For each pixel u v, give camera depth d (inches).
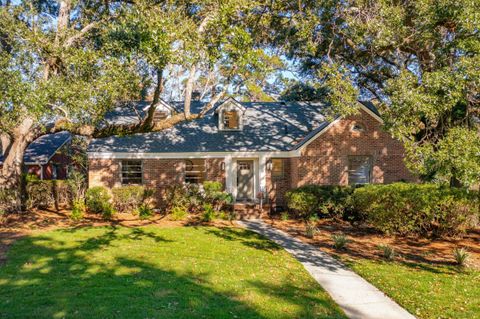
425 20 408.8
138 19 366.3
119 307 255.1
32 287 293.3
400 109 333.1
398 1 489.7
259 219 701.9
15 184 669.3
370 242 505.4
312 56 778.2
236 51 377.7
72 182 762.2
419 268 382.0
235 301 276.4
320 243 499.5
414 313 268.2
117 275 330.6
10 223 590.6
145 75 469.1
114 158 776.3
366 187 601.0
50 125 565.9
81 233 521.0
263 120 892.6
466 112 399.5
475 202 499.2
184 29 370.3
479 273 363.9
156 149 782.5
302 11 568.7
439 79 322.0
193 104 952.3
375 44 497.0
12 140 672.4
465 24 329.1
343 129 749.9
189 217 695.1
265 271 362.6
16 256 391.5
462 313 265.9
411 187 522.9
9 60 412.5
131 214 716.0
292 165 792.3
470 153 291.4
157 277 327.9
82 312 245.9
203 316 245.0
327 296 300.8
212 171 797.9
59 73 538.9
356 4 513.7
